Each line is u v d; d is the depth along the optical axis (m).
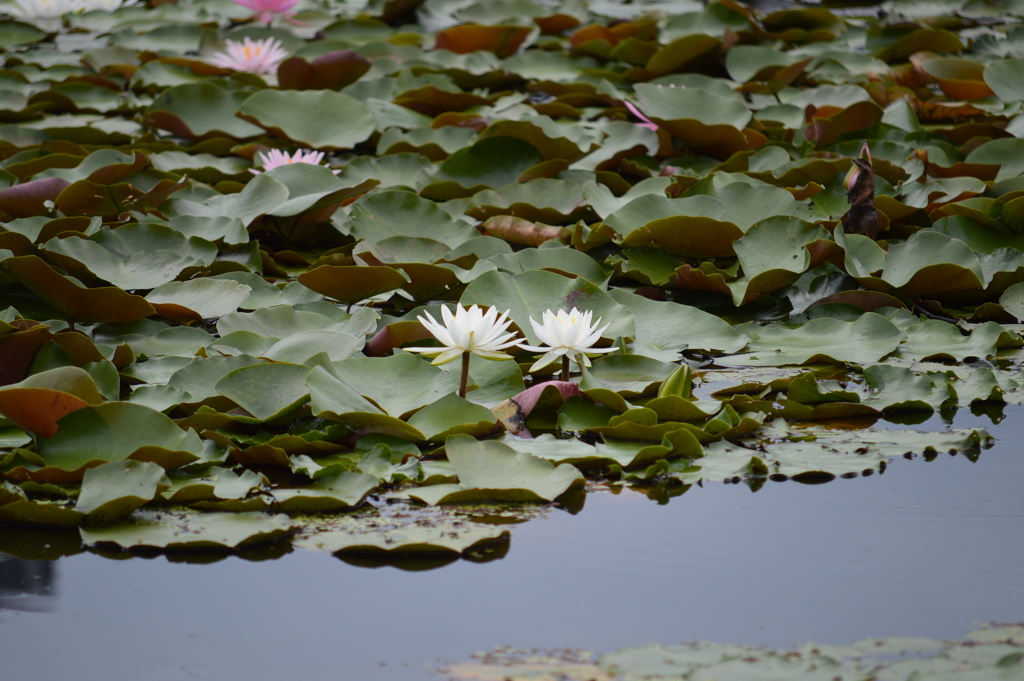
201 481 8.75
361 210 9.45
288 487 8.76
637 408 8.88
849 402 8.93
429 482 8.76
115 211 9.45
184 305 9.12
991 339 9.11
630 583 8.60
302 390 8.88
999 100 11.91
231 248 9.35
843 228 9.43
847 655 8.50
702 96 10.23
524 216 9.57
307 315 9.10
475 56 13.04
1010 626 8.54
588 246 9.45
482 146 9.78
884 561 8.62
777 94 11.84
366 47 13.72
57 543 8.66
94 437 8.77
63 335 8.90
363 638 8.53
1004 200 9.52
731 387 8.99
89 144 9.95
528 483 8.74
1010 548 8.64
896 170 9.63
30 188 9.40
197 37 14.80
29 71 12.66
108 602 8.58
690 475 8.78
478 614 8.56
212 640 8.53
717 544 8.66
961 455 8.83
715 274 9.26
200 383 8.91
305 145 9.94
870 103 9.89
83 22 16.50
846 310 9.24
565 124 10.09
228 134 10.02
